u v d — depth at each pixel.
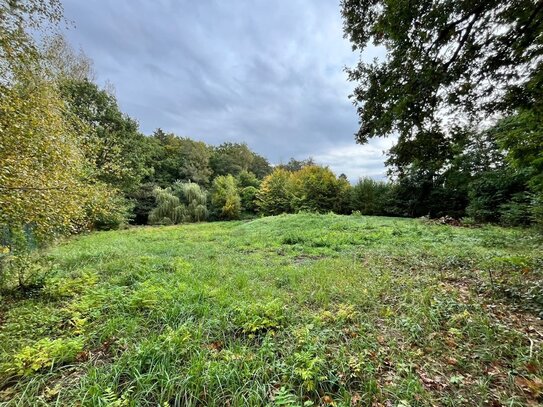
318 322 3.03
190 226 17.95
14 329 2.98
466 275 4.51
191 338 2.64
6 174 3.85
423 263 5.45
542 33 3.27
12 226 4.43
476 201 13.00
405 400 1.91
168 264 5.73
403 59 3.77
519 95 3.85
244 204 25.52
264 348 2.45
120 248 8.30
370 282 4.38
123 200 17.61
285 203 22.20
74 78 15.64
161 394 1.94
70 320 3.07
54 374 2.17
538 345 2.42
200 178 28.72
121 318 3.05
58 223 4.83
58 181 4.55
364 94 4.60
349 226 11.45
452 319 2.95
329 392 2.04
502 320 2.94
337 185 20.55
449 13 3.30
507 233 8.53
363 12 4.19
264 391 1.99
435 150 4.59
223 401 1.94
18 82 4.53
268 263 6.14
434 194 17.00
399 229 10.06
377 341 2.67
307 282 4.50
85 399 1.87
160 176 26.77
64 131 5.32
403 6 3.32
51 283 4.30
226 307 3.42
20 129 4.14
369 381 2.05
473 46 3.57
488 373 2.19
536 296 3.31
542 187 6.38
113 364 2.23
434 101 3.96
